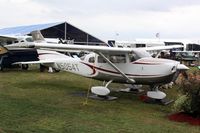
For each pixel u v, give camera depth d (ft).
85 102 33.94
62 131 22.52
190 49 134.62
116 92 41.57
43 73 61.52
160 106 33.86
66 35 116.57
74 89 42.65
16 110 28.04
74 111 29.30
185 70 35.29
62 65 42.86
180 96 29.91
